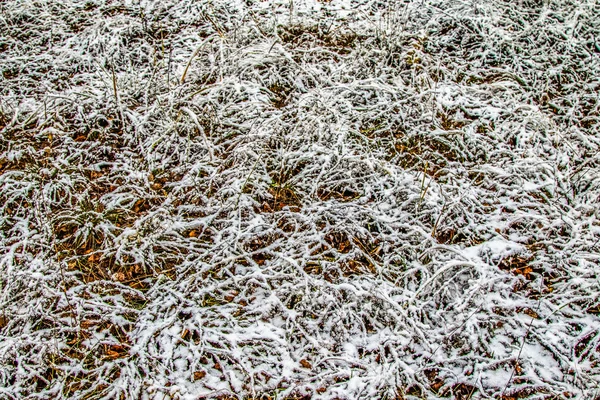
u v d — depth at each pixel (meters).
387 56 4.57
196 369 2.73
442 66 4.56
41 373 2.67
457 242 3.36
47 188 3.48
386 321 2.92
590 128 4.05
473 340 2.79
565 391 2.61
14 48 4.63
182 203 3.52
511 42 4.71
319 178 3.52
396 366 2.68
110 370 2.69
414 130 3.98
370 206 3.48
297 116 3.93
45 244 3.18
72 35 4.81
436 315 2.91
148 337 2.79
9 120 3.99
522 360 2.75
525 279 3.10
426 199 3.44
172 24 5.04
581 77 4.52
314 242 3.30
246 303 3.04
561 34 4.80
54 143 3.87
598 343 2.79
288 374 2.69
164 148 3.85
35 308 2.84
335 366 2.73
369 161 3.57
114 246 3.23
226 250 3.20
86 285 3.00
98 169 3.74
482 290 2.99
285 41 4.88
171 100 4.00
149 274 3.15
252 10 5.18
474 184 3.66
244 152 3.63
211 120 3.94
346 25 5.00
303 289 3.02
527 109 4.15
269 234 3.30
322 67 4.54
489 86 4.33
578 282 3.01
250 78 4.37
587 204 3.42
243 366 2.68
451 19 5.03
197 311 2.91
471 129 3.97
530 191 3.56
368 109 4.14
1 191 3.46
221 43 4.42
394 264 3.24
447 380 2.69
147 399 2.60
